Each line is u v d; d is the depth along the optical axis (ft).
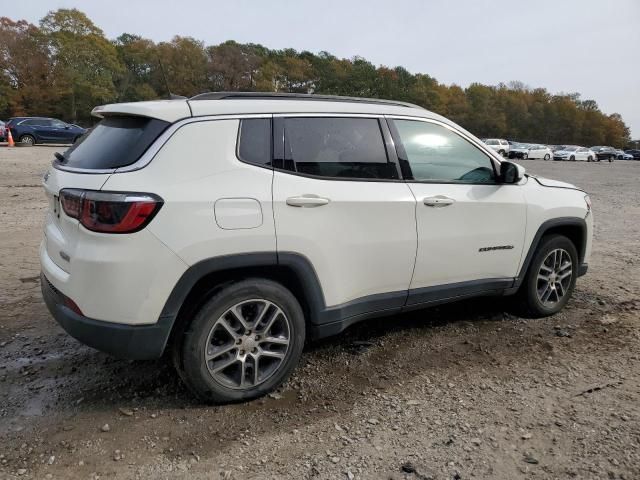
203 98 10.13
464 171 12.69
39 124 85.66
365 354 12.29
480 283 13.02
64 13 209.97
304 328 10.61
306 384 10.85
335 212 10.40
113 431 9.07
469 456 8.45
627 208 39.52
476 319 14.56
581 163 140.97
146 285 8.73
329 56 352.08
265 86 283.59
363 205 10.73
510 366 11.73
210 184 9.19
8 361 11.67
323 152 10.62
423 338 13.24
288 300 10.16
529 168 101.96
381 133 11.49
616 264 21.07
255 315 9.97
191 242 8.91
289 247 9.86
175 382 10.84
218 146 9.46
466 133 12.90
